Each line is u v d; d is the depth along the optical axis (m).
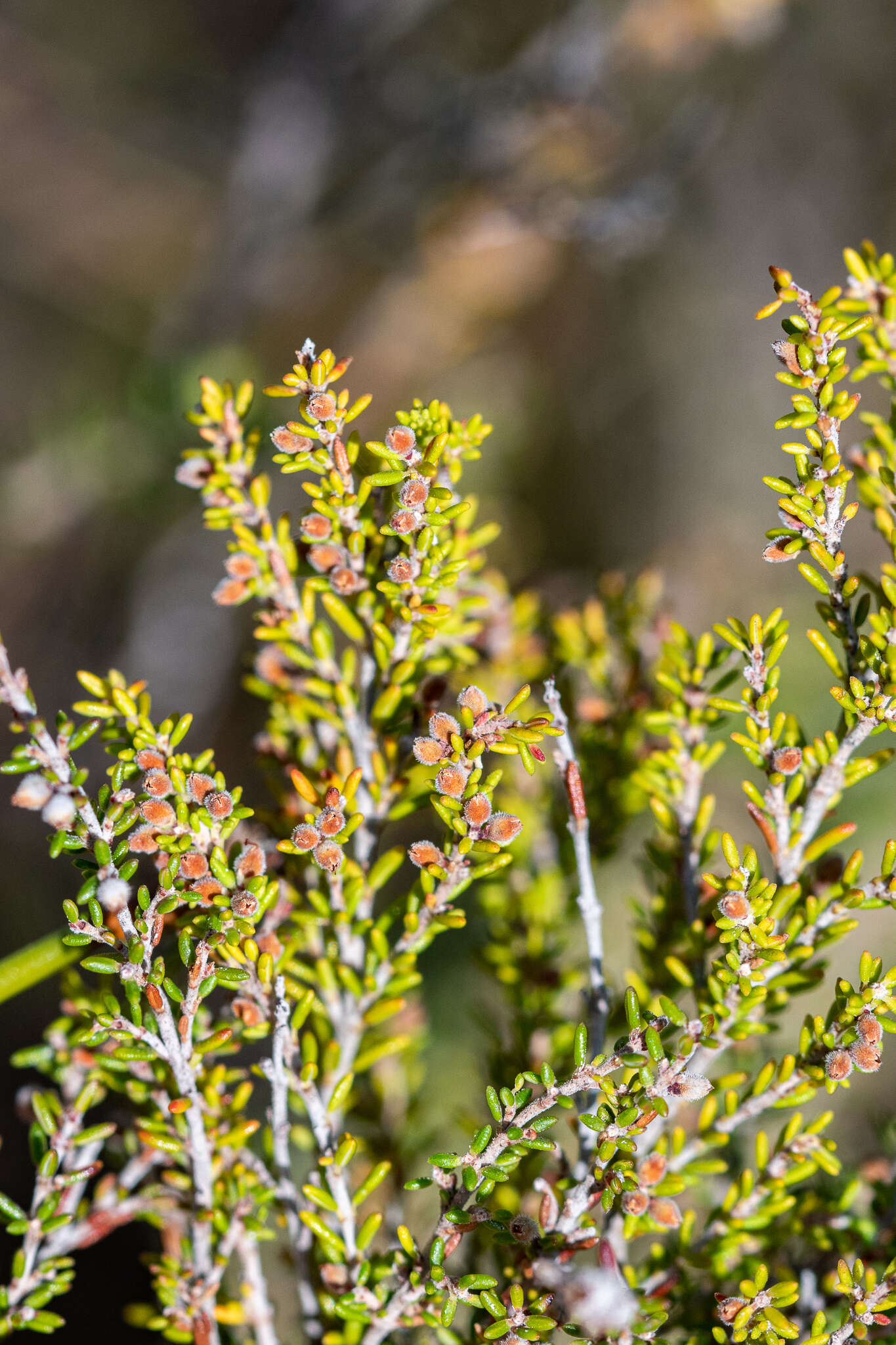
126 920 0.39
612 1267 0.39
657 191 0.94
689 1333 0.40
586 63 0.92
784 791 0.40
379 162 1.02
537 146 0.94
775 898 0.40
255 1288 0.41
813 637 0.40
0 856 0.97
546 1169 0.42
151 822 0.39
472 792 0.39
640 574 0.46
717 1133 0.40
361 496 0.40
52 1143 0.40
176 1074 0.39
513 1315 0.39
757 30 0.95
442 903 0.40
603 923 0.83
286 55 1.06
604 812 0.44
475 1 1.01
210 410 0.41
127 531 1.00
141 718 0.40
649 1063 0.38
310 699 0.42
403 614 0.40
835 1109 0.60
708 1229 0.40
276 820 0.42
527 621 0.46
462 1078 0.68
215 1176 0.41
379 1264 0.40
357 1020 0.41
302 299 1.06
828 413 0.39
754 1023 0.40
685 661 0.42
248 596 0.42
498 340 1.07
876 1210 0.42
